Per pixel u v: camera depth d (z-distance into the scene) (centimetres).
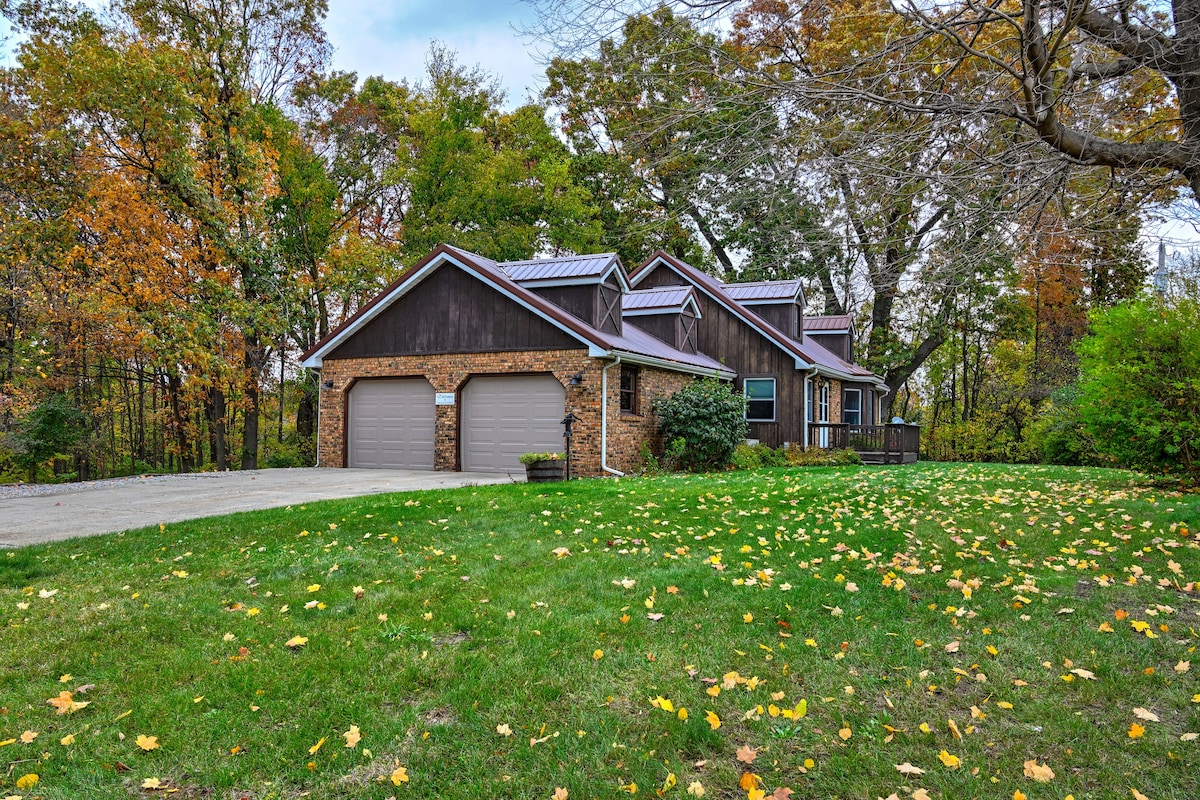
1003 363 3095
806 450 1945
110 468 2638
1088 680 386
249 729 346
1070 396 1856
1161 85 594
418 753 322
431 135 2686
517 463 1565
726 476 1295
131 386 2742
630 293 2119
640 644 437
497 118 3134
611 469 1486
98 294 1883
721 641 441
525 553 650
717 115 539
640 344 1711
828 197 595
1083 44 511
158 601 529
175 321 1906
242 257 2052
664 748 325
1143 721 345
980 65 570
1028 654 418
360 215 2917
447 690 382
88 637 463
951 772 305
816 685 384
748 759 313
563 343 1511
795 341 2288
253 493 1138
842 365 2506
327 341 1762
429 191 2711
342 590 552
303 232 2523
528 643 439
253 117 2198
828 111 549
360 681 394
